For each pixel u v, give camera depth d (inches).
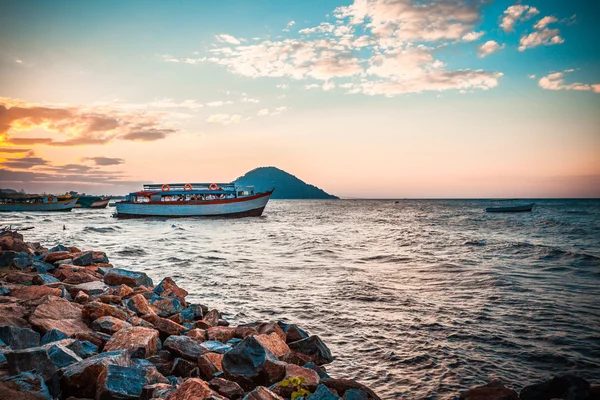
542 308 634.2
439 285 815.7
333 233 2209.6
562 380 310.8
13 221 2847.0
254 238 1895.9
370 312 619.5
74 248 1019.3
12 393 238.5
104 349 360.8
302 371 335.3
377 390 367.9
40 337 390.3
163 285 660.1
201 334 446.0
